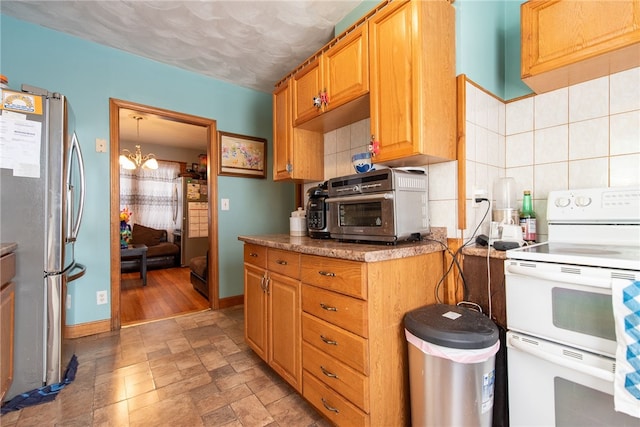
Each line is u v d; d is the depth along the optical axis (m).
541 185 1.60
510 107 1.74
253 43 2.44
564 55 1.28
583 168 1.46
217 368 1.86
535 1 1.36
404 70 1.35
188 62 2.75
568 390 1.00
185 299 3.38
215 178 3.07
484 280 1.35
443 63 1.41
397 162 1.52
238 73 2.98
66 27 2.23
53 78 2.26
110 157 2.49
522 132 1.68
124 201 5.62
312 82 1.94
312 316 1.41
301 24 2.19
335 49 1.73
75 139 1.88
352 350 1.18
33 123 1.57
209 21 2.15
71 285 2.31
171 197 6.09
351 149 2.08
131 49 2.54
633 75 1.32
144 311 2.96
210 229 3.08
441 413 1.07
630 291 0.82
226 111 3.17
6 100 1.50
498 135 1.70
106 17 2.10
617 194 1.24
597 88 1.42
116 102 2.51
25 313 1.54
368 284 1.13
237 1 1.94
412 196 1.45
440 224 1.52
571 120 1.50
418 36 1.29
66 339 2.05
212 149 3.07
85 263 2.37
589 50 1.21
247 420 1.39
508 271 1.13
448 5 1.46
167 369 1.84
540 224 1.59
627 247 1.17
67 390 1.61
